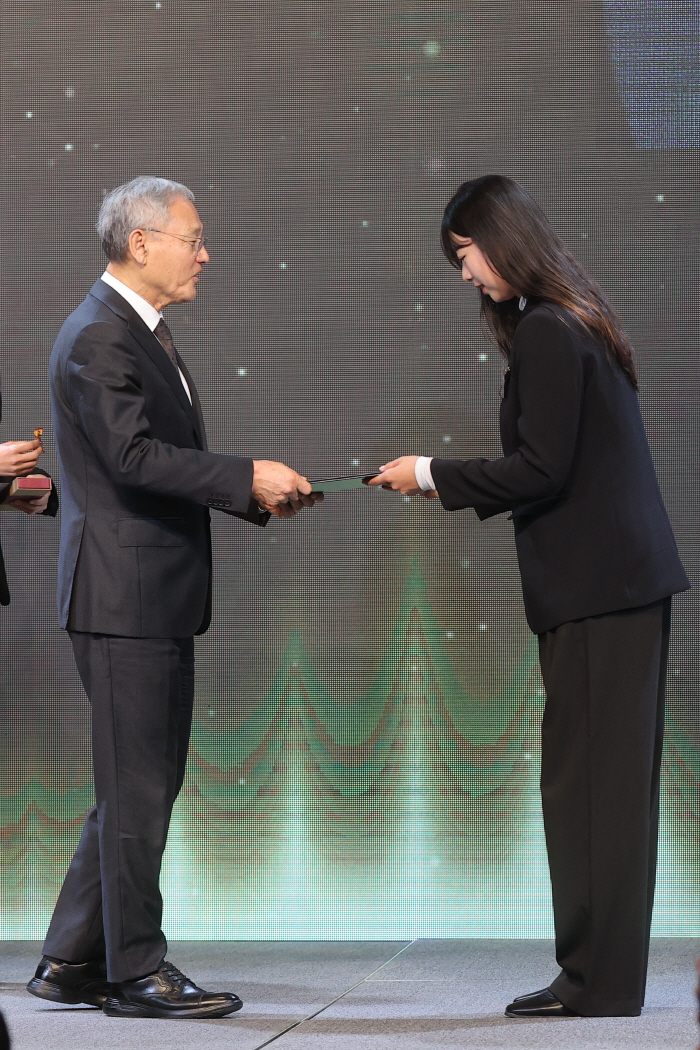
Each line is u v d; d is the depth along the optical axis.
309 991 6.17
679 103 7.54
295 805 7.66
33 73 7.92
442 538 7.62
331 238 7.73
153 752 5.70
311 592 7.68
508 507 5.38
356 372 7.71
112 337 5.65
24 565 7.82
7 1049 3.26
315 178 7.75
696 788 7.43
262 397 7.75
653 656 5.37
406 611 7.63
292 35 7.77
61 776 7.77
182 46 7.83
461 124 7.66
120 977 5.60
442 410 7.66
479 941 7.43
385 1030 5.23
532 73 7.62
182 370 6.20
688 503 7.50
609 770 5.27
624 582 5.29
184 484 5.50
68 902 6.04
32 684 7.79
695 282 7.53
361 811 7.62
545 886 7.51
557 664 5.39
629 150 7.57
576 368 5.23
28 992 6.19
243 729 7.69
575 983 5.34
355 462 7.70
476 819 7.56
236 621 7.70
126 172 7.87
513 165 7.63
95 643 5.69
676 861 7.44
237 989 6.23
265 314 7.76
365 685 7.64
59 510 7.82
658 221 7.55
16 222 7.93
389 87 7.71
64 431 5.81
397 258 7.70
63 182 7.90
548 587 5.38
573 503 5.35
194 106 7.82
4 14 7.93
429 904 7.57
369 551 7.66
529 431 5.23
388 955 7.09
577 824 5.31
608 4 7.58
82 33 7.89
